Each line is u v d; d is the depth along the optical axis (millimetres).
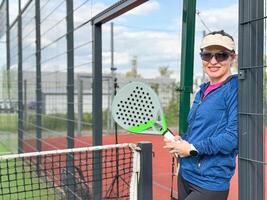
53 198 3943
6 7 10633
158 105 2197
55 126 5934
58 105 5848
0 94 10414
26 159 4859
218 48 2059
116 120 2207
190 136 2154
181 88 2639
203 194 2070
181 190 2246
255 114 1916
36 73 6984
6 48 11023
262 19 1904
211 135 2039
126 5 3291
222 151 1986
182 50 2648
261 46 1937
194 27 2645
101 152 3660
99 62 4039
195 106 2160
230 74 2100
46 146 6289
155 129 2197
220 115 2021
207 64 2104
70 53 4934
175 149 2096
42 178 4234
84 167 3814
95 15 3957
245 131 1959
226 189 2080
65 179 3895
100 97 4043
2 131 10734
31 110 7699
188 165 2146
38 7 6766
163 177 5469
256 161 1930
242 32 1967
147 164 2303
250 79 1944
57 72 5820
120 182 3305
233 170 2086
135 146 2344
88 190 3758
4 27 11375
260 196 1935
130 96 2211
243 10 1961
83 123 5238
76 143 4832
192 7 2637
